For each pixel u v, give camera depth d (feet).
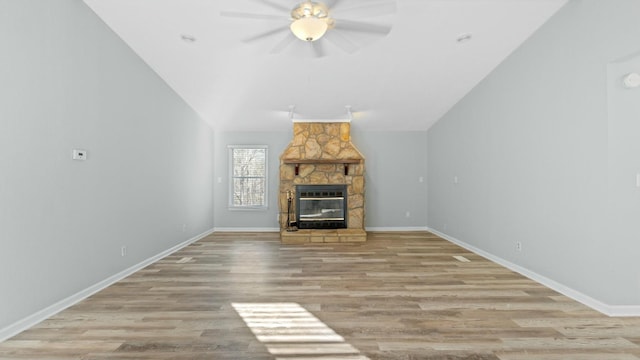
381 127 22.63
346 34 9.89
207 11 10.32
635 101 8.57
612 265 8.52
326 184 21.15
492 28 11.35
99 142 10.57
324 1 8.41
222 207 22.72
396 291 10.24
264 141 22.82
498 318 8.24
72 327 7.72
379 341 7.11
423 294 9.97
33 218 8.01
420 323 7.97
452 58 13.39
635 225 8.50
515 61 12.66
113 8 10.17
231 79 15.10
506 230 13.28
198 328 7.69
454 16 10.73
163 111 15.06
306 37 8.87
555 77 10.48
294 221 21.18
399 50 12.82
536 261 11.44
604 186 8.68
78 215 9.59
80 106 9.69
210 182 21.90
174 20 10.79
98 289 10.37
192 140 18.61
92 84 10.23
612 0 8.41
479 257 14.84
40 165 8.22
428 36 11.85
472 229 16.30
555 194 10.49
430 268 12.96
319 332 7.52
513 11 10.46
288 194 21.16
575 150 9.66
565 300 9.47
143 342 7.02
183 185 17.38
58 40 8.82
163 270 12.71
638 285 8.46
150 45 12.25
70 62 9.28
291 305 9.11
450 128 19.16
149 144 13.80
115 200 11.41
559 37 10.30
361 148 23.21
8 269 7.35
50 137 8.55
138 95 12.94
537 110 11.37
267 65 13.92
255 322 8.03
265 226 22.80
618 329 7.64
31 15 7.96
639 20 7.77
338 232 19.21
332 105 18.47
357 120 21.25
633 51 7.90
